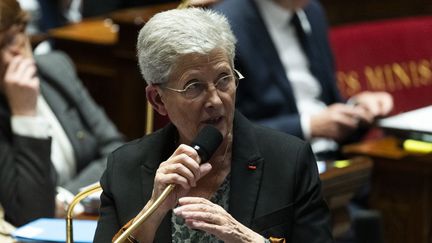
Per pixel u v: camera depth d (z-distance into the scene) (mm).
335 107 12594
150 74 6977
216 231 6582
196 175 6527
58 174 11508
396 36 15992
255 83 12477
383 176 12445
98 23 18156
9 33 10766
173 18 6867
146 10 15953
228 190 7352
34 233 8695
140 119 15930
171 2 18625
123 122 16062
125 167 7473
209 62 6793
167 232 7281
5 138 10750
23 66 10836
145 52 6938
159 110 7281
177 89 6863
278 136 7453
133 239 6926
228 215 6684
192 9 6977
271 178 7281
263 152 7355
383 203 12523
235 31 12406
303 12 13391
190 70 6793
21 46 10875
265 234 7148
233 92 6938
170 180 6492
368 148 12617
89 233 8672
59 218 10086
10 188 10438
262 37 12648
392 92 15602
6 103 10898
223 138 6895
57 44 16609
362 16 19609
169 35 6824
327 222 7281
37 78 10969
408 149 12398
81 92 12461
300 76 13141
